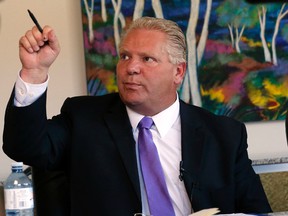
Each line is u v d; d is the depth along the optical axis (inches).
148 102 147.6
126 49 146.9
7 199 129.9
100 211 144.2
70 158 148.9
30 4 219.6
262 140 227.5
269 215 131.8
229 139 154.6
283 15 226.1
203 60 222.8
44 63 135.9
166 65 147.6
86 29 217.9
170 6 221.3
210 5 223.0
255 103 225.0
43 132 141.3
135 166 145.5
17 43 218.7
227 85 223.9
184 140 151.2
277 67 225.8
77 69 221.8
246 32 224.4
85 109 153.3
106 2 218.2
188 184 146.6
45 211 148.6
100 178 145.8
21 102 136.7
